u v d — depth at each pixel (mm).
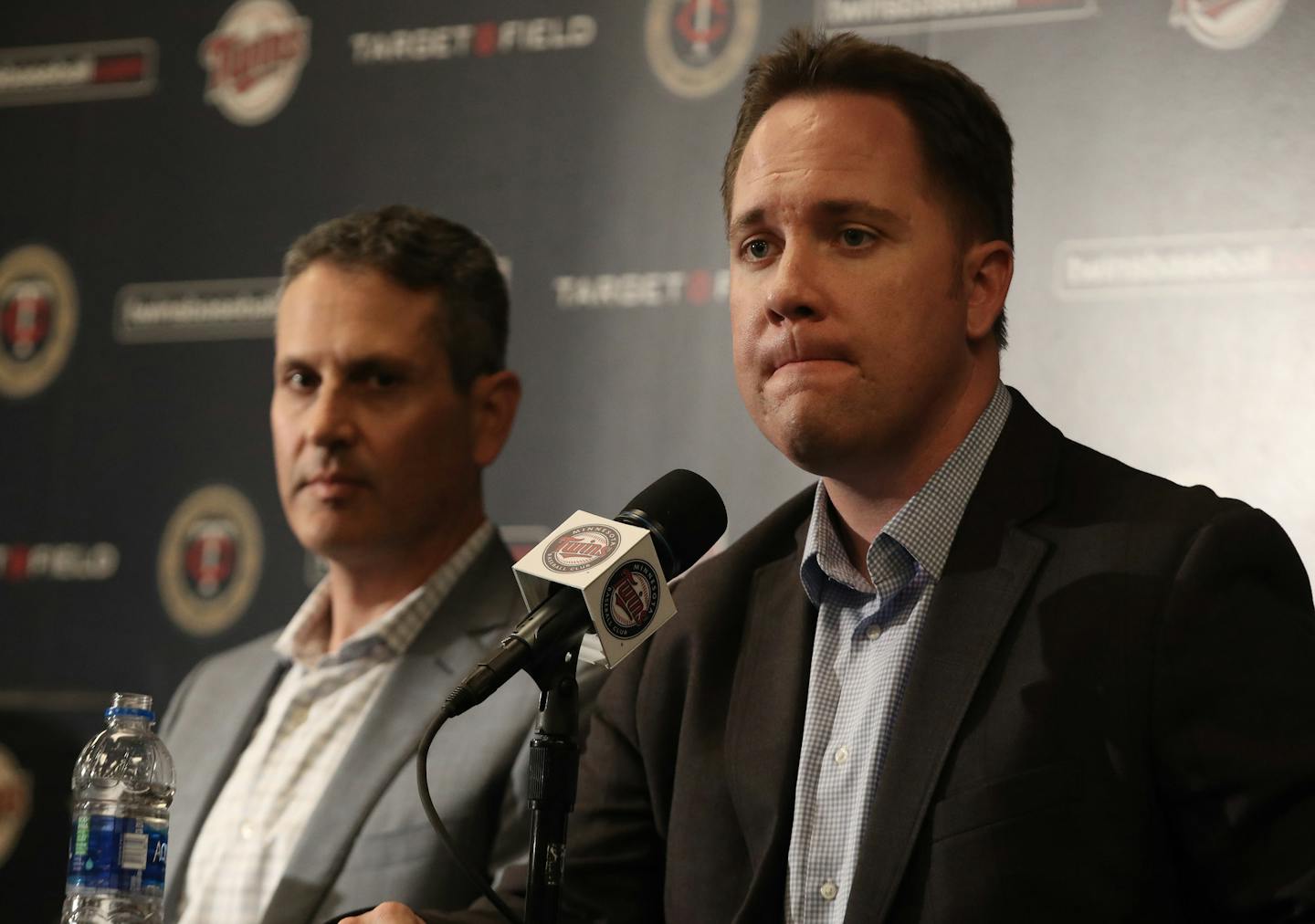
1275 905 5234
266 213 13656
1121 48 11172
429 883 8227
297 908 8312
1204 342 10672
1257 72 10875
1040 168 11180
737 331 6293
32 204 14258
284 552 13055
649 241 12406
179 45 14188
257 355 13477
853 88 6336
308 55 13781
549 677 5344
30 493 13734
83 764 7402
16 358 14016
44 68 14484
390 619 9469
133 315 13836
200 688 10359
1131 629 5645
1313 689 5480
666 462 12023
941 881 5496
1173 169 10922
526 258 12703
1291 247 10602
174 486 13438
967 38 11539
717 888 6152
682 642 6816
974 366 6527
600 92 12797
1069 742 5551
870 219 6102
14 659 13445
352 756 8875
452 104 13227
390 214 10117
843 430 6023
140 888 6707
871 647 6336
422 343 9781
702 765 6406
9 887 12992
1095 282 10945
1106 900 5363
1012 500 6242
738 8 12445
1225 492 10469
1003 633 5855
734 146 6855
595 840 6746
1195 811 5480
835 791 6070
